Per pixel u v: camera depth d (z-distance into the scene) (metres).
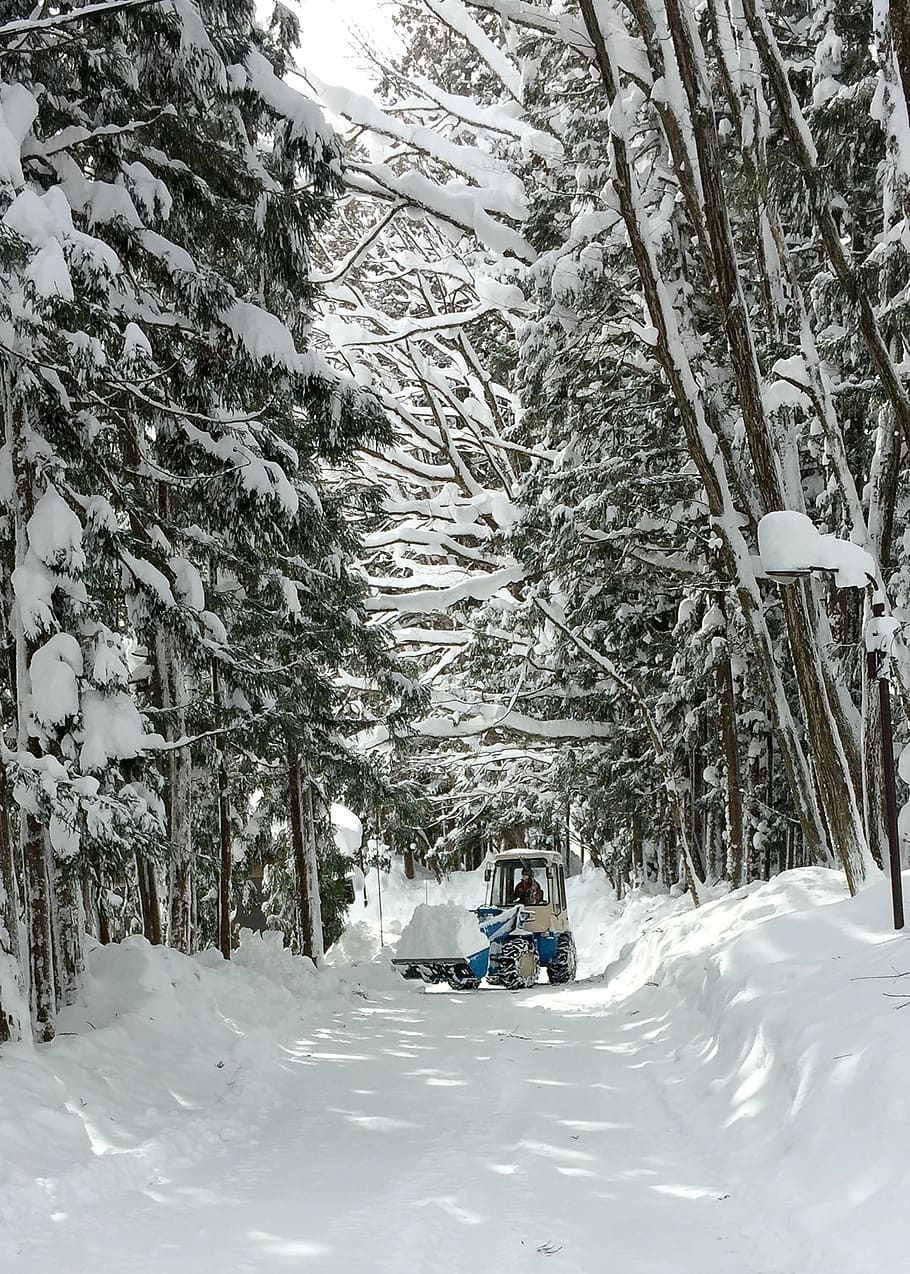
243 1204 6.00
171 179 12.73
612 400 19.75
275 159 13.28
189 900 15.61
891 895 9.72
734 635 19.53
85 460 11.59
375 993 18.50
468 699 29.59
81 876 11.49
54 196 8.80
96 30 11.04
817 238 15.24
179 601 13.12
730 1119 7.23
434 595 26.50
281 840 24.72
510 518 26.91
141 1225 5.63
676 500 19.66
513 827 38.34
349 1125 8.12
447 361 33.38
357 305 28.23
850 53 13.21
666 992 12.84
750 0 11.65
